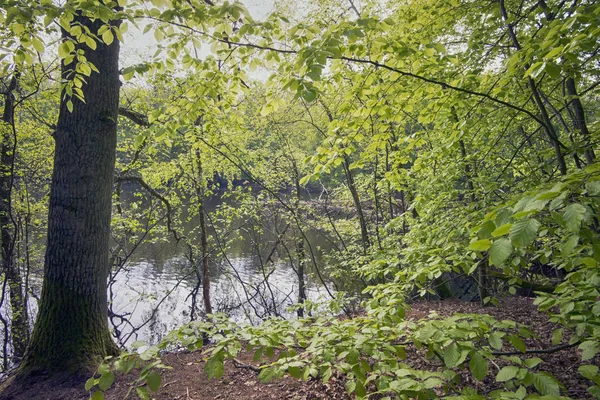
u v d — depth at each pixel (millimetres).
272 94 3066
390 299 2842
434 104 3953
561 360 4324
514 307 7242
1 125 8008
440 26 5184
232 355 2014
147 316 11062
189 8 2484
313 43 2434
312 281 13727
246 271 14930
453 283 11156
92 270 5078
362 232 10266
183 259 16062
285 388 4254
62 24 2512
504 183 5043
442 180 5410
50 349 4793
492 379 3715
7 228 8797
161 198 9484
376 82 3738
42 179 10375
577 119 5035
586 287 2512
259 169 11188
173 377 4836
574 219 1205
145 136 3000
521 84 4422
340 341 2297
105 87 5184
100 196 5172
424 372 1840
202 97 3207
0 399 4383
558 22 2564
